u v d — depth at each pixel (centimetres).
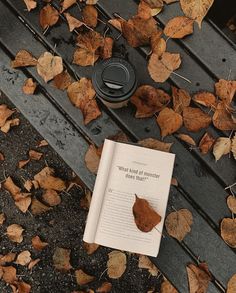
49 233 100
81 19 83
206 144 79
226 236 77
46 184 99
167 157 78
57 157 101
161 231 77
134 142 81
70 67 82
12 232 100
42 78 83
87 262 99
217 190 78
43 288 99
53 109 82
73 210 100
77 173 80
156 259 78
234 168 79
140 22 82
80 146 81
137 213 76
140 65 82
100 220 77
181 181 79
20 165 101
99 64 75
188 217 78
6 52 85
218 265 77
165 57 81
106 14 83
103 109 81
